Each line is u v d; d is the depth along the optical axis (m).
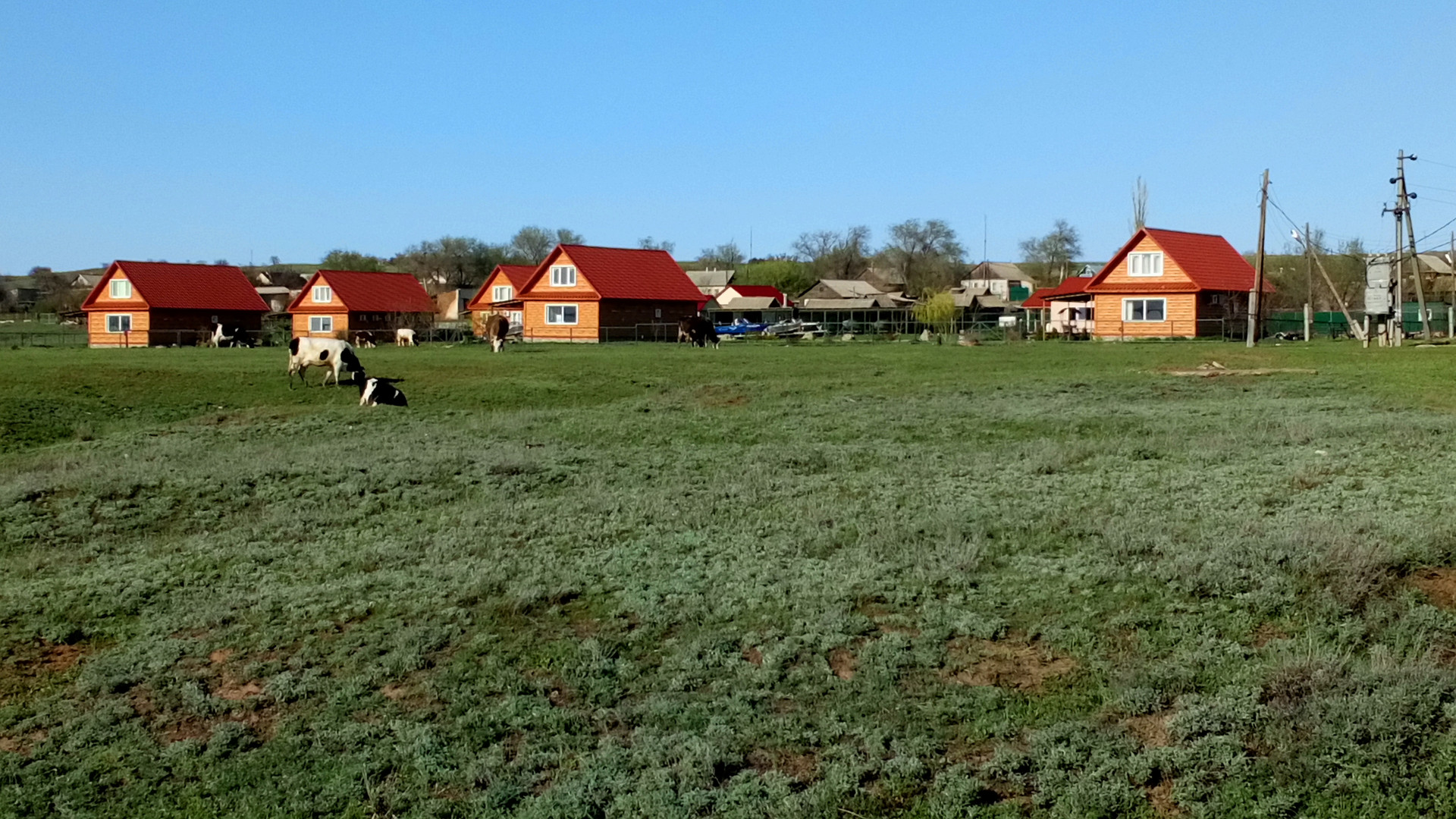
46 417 27.70
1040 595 10.00
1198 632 9.09
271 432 24.83
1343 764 7.25
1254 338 45.09
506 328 48.97
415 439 22.48
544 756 7.95
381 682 9.18
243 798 7.68
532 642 9.73
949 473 16.22
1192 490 13.80
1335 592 9.43
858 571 10.82
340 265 151.25
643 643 9.63
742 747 7.94
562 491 16.50
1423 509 11.96
